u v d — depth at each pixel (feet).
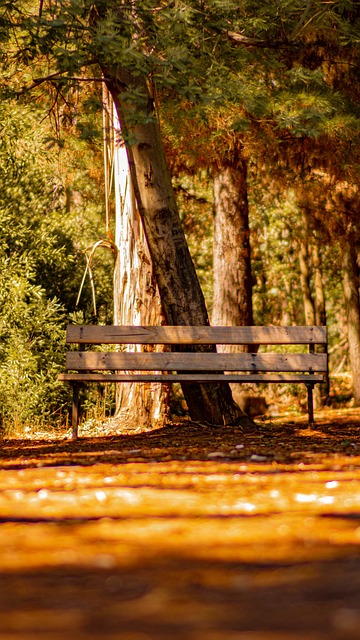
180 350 38.63
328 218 63.52
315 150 52.31
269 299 90.99
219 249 62.44
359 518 15.55
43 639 8.33
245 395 64.39
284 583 10.81
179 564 11.94
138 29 37.83
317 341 37.09
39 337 46.91
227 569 11.63
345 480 21.47
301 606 9.70
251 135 50.90
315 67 51.39
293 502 17.66
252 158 53.98
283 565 11.87
